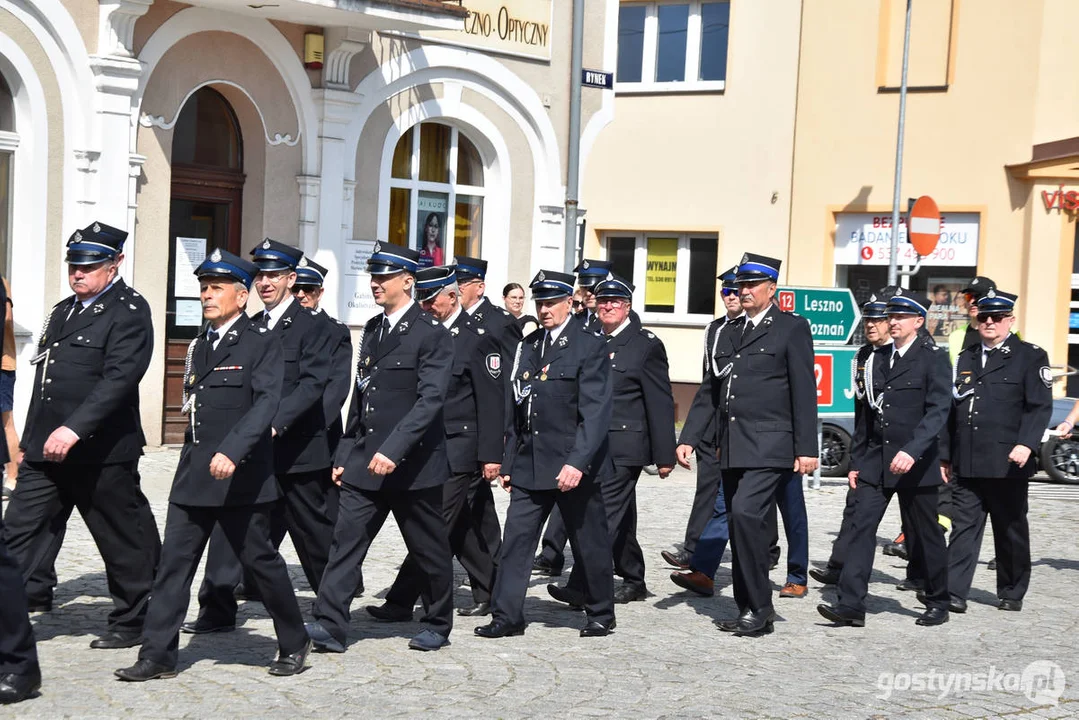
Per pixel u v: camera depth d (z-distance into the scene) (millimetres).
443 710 6234
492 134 16922
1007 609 9281
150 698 6195
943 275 22250
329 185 15359
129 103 13516
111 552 7074
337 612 7227
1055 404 16750
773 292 8344
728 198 23406
